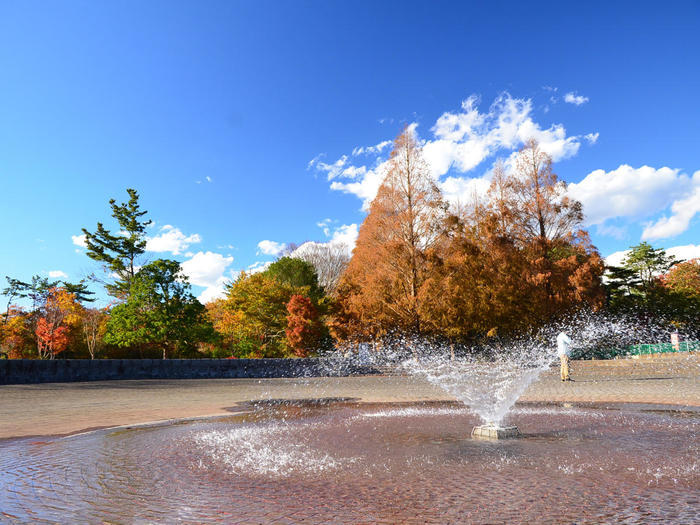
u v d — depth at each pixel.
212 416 8.62
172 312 31.09
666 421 6.93
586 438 5.50
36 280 41.91
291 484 3.62
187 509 3.03
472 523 2.68
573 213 32.84
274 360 23.78
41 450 5.21
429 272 30.23
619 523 2.63
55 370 17.86
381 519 2.77
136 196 43.28
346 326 33.22
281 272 54.03
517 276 31.34
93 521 2.81
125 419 8.26
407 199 30.92
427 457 4.55
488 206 34.59
